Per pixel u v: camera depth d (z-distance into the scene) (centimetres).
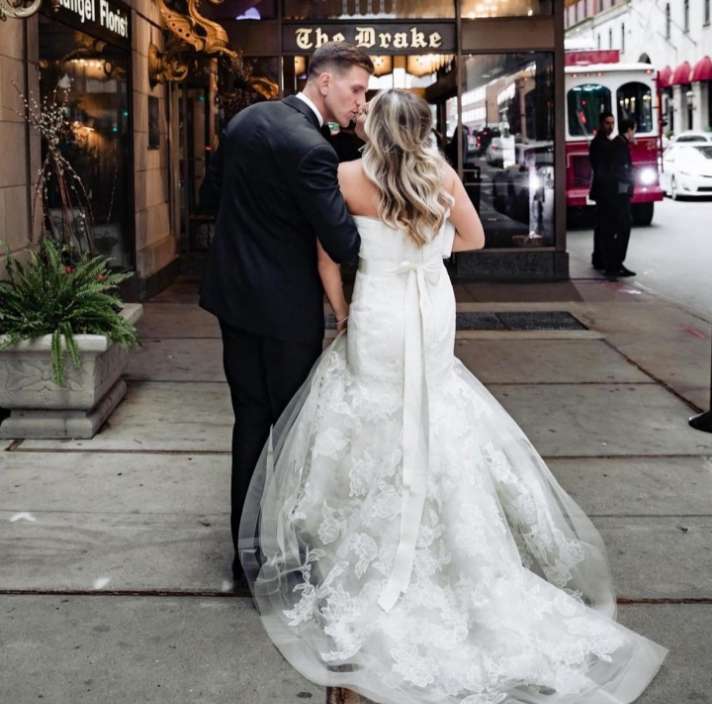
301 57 1288
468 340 909
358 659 343
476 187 1320
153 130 1180
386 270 374
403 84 1302
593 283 1287
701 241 1792
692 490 519
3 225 673
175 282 1275
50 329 582
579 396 710
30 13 636
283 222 382
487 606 351
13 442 587
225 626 371
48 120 741
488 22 1289
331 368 387
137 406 668
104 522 470
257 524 392
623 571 419
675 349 870
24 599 391
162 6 1099
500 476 381
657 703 322
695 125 4600
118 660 346
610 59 2202
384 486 367
